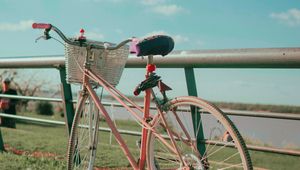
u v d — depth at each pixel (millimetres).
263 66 3512
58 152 5945
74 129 3928
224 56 3672
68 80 3826
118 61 3859
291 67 3391
